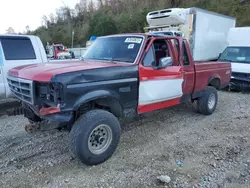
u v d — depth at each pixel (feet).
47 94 9.73
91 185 9.44
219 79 20.06
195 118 18.19
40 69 10.57
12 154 11.76
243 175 10.39
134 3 133.49
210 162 11.41
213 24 39.58
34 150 12.22
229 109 21.08
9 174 10.09
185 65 15.94
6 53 18.22
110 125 11.02
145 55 12.98
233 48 32.48
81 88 9.93
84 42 132.57
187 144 13.37
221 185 9.66
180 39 15.44
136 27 106.32
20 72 11.02
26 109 12.03
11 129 15.34
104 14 131.13
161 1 110.11
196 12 34.14
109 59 13.65
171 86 14.60
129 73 11.87
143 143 13.38
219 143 13.56
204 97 18.33
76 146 10.18
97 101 11.31
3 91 18.17
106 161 11.28
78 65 11.35
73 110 9.82
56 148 12.48
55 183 9.52
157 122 17.10
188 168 10.82
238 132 15.35
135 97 12.50
